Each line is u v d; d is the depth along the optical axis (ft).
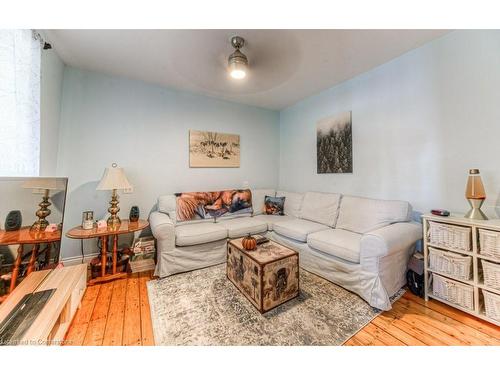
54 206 5.13
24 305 3.79
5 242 4.23
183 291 6.24
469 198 5.28
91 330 4.67
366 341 4.36
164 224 7.07
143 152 9.16
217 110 11.08
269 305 5.32
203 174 10.72
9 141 4.52
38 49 5.37
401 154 7.34
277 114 13.32
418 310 5.32
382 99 7.82
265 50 6.72
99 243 8.39
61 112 7.56
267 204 11.05
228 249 6.89
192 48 6.59
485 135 5.56
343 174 9.39
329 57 7.22
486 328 4.66
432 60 6.47
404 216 6.72
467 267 5.01
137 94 8.97
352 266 6.05
